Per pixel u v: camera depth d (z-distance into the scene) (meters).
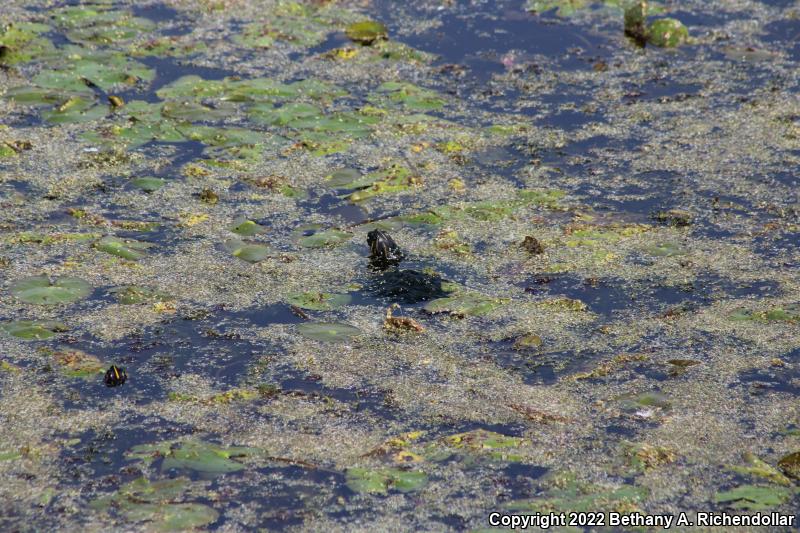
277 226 9.38
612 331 7.84
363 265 8.74
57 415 6.80
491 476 6.25
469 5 14.77
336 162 10.56
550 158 10.73
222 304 8.15
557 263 8.80
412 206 9.77
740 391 7.09
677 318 7.99
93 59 12.57
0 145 10.47
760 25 14.13
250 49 13.18
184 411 6.87
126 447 6.51
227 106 11.60
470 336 7.78
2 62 12.35
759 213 9.60
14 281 8.33
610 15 14.39
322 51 13.25
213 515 5.89
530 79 12.56
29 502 5.99
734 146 10.91
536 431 6.68
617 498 6.04
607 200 9.90
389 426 6.74
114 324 7.84
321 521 5.89
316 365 7.38
